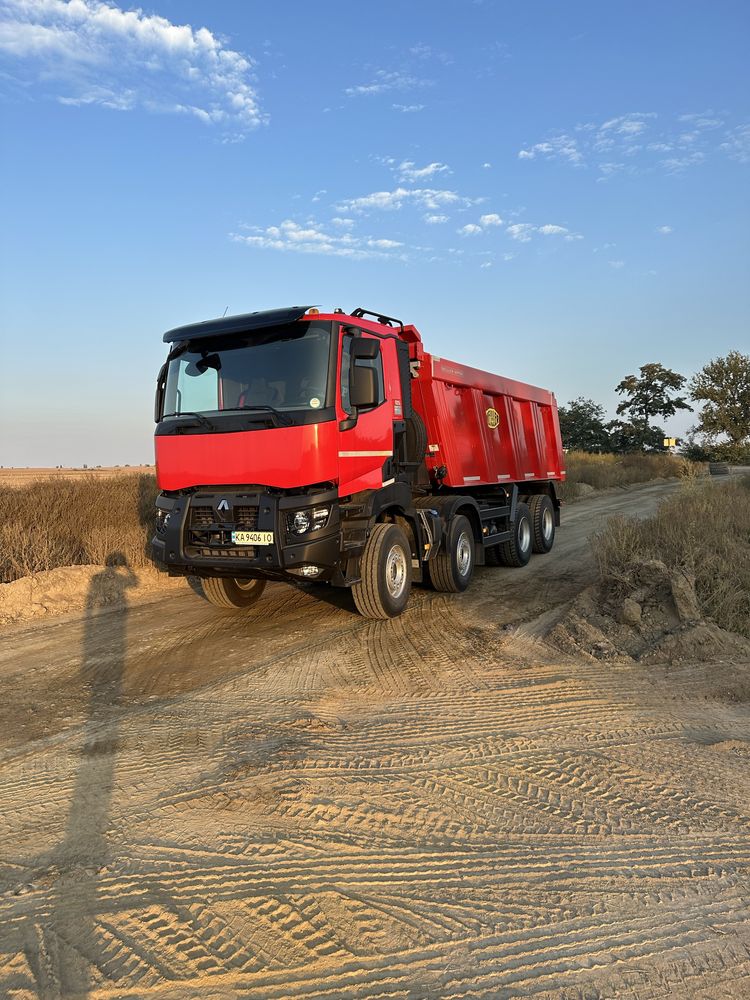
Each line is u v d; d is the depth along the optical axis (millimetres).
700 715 4855
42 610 8172
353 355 6758
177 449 6844
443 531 8727
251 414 6512
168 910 2721
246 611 8250
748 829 3396
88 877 2959
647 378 59531
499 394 11219
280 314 6727
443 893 2840
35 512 11953
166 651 6582
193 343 7203
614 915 2725
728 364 48281
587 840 3271
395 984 2338
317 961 2443
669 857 3139
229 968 2404
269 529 6309
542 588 9312
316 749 4242
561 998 2299
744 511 10367
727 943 2576
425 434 8844
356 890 2850
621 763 4094
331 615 7918
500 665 5969
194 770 3990
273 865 3027
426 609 8141
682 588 6699
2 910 2746
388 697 5207
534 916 2709
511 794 3705
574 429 57875
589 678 5613
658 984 2367
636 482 33531
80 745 4402
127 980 2352
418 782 3824
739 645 6199
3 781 3928
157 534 7199
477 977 2379
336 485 6582
